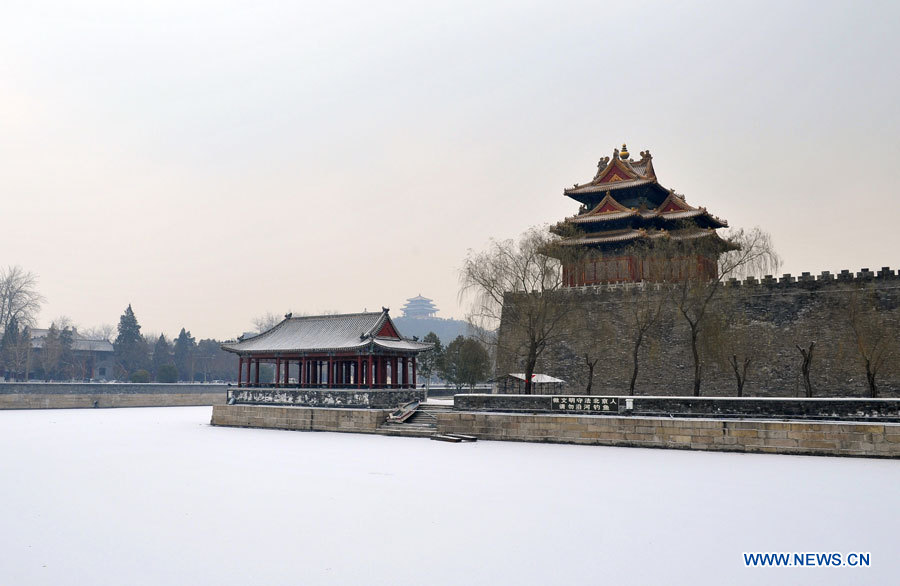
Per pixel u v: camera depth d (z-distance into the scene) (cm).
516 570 1823
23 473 3384
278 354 6172
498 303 5978
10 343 10712
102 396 8719
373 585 1714
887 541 2052
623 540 2094
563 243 6506
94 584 1722
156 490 2922
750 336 6128
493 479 3138
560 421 4538
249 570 1830
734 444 3959
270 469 3488
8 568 1845
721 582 1727
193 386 9862
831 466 3362
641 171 8281
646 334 6525
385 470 3434
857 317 5691
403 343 6231
